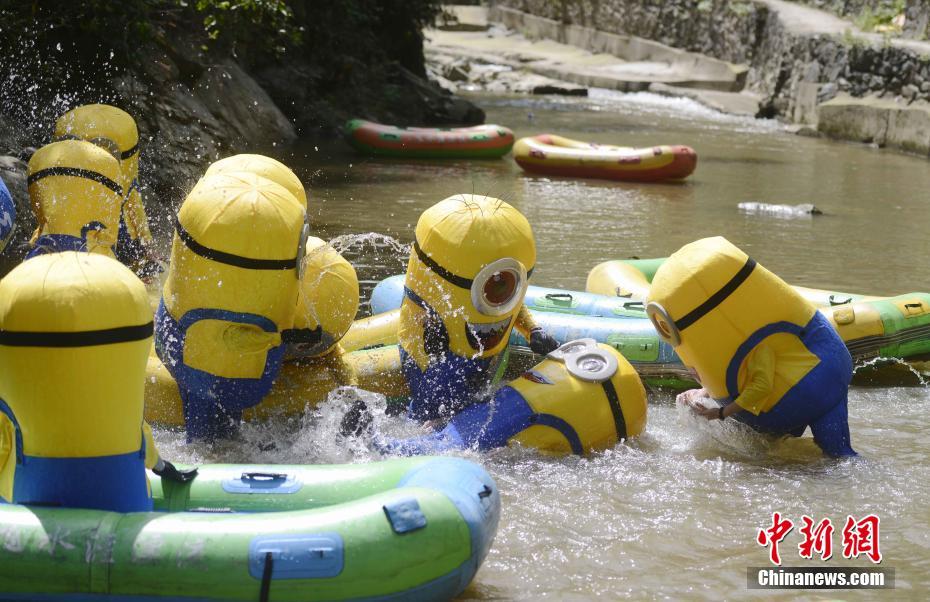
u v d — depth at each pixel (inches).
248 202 199.3
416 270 227.3
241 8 604.4
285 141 698.2
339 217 485.7
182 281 202.7
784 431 232.1
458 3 1760.6
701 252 225.1
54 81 491.2
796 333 227.1
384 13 960.9
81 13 498.3
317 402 232.2
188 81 601.0
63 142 288.7
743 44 1168.8
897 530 196.1
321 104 789.2
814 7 1133.1
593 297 294.2
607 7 1408.7
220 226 197.3
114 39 517.3
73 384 145.6
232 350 203.8
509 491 206.1
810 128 939.3
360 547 146.9
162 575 143.3
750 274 223.5
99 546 143.8
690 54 1252.5
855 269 415.5
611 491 208.4
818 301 301.4
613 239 465.4
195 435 221.3
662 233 484.1
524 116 975.0
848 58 935.0
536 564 178.7
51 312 143.4
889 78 891.4
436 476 163.6
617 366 228.7
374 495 155.7
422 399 233.6
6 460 157.6
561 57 1387.8
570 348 235.6
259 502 170.6
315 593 145.4
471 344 225.9
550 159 679.7
